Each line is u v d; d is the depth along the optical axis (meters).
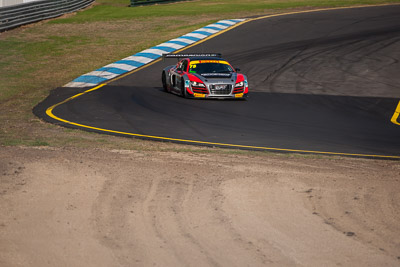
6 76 46.25
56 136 24.98
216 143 24.69
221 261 10.03
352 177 17.30
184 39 62.12
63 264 9.66
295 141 25.83
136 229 11.62
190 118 31.16
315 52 55.88
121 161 18.36
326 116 33.06
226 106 35.31
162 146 23.22
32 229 11.38
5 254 9.99
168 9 88.31
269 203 13.87
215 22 72.12
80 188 14.59
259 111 33.94
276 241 11.15
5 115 31.52
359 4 88.19
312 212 13.24
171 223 12.08
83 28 71.38
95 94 39.25
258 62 52.00
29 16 72.75
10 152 19.36
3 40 62.16
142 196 14.09
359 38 61.88
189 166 17.98
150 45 60.25
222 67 39.50
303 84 44.03
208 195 14.38
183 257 10.16
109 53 56.78
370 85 43.97
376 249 10.86
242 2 96.00
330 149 24.27
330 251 10.66
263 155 21.53
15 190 14.16
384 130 29.53
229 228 11.87
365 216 13.07
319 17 75.19
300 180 16.52
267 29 67.56
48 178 15.48
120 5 97.69
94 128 27.73
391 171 18.92
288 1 95.38
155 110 33.47
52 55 55.88
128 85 43.09
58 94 39.44
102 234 11.23
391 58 53.38
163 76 41.41
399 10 79.88
